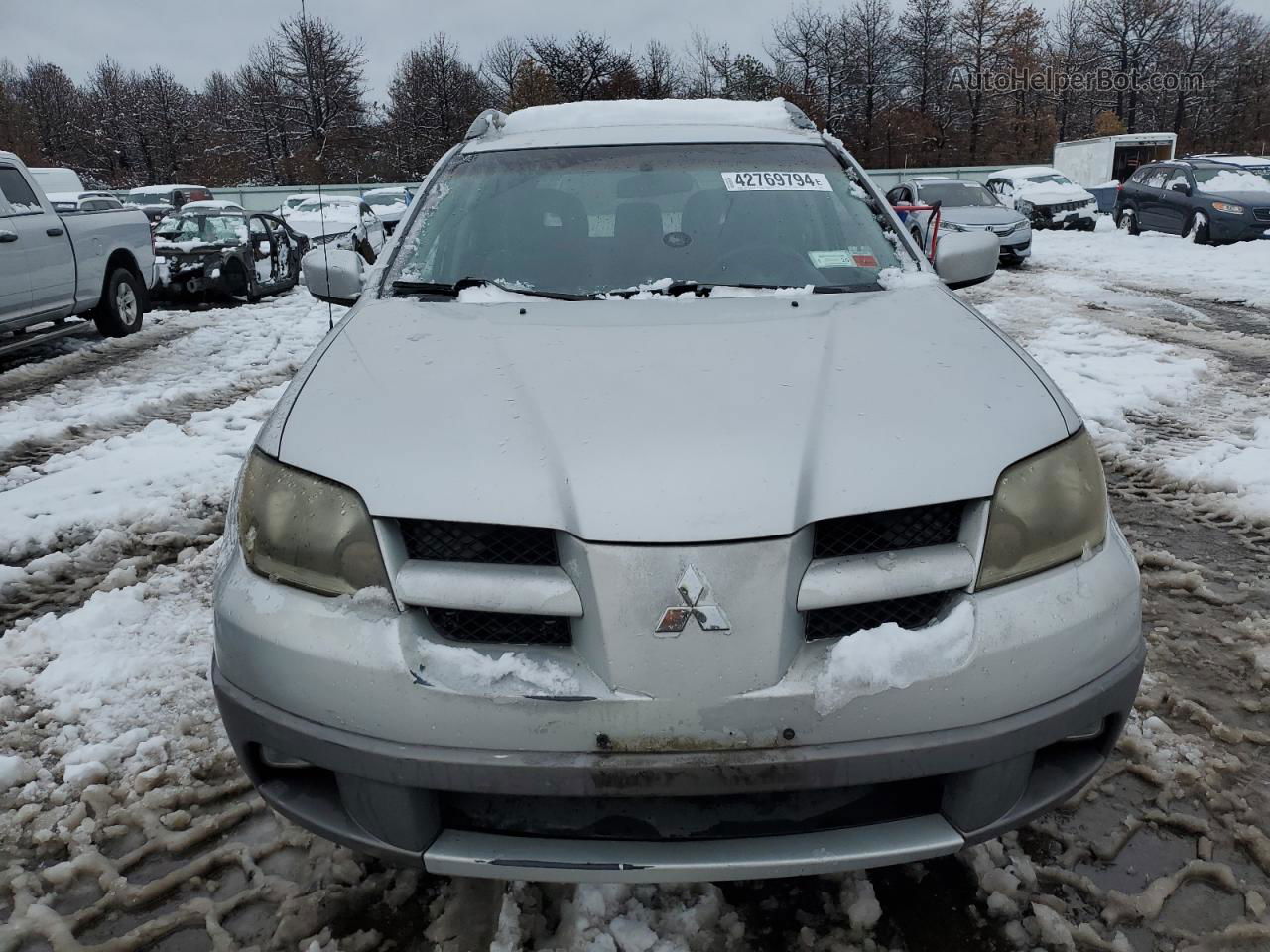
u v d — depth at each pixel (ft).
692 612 4.83
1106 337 25.70
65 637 10.12
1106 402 18.74
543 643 5.13
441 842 5.24
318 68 165.68
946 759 5.04
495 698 4.95
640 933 5.97
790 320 7.16
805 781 4.92
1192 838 6.86
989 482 5.38
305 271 9.53
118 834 7.16
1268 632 9.68
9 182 24.70
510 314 7.50
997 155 167.63
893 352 6.54
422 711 5.01
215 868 6.82
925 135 166.61
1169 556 11.46
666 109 10.94
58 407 21.03
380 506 5.28
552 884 6.47
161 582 11.56
